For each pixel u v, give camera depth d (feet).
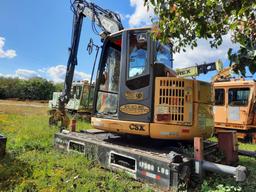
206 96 15.02
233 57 6.47
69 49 24.29
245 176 10.92
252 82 31.58
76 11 23.73
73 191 11.31
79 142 16.90
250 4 5.99
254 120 32.24
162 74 14.20
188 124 13.44
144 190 11.79
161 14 8.43
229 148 15.19
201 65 14.97
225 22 7.20
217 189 11.70
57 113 26.40
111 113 15.53
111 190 11.73
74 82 49.37
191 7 7.88
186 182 11.59
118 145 15.03
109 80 16.43
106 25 20.58
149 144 15.57
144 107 13.78
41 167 14.37
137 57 14.53
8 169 13.66
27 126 28.53
